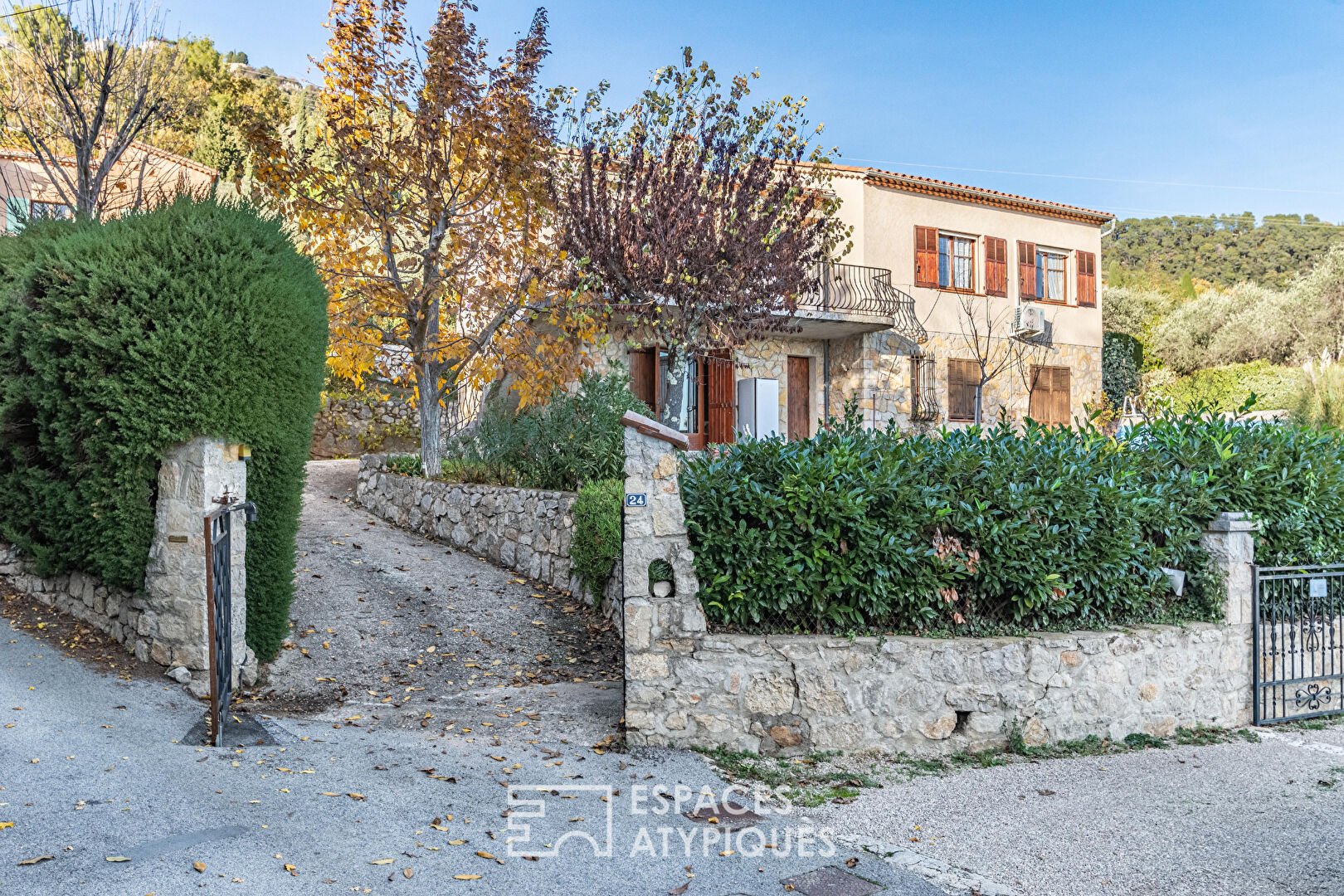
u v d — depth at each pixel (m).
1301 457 8.18
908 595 6.20
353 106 12.37
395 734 5.79
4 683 5.64
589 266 12.61
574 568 9.30
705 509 6.18
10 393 6.79
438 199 12.20
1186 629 6.91
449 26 12.09
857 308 17.27
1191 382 27.31
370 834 4.14
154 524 6.55
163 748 5.01
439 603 9.07
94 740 4.97
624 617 5.91
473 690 7.02
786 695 5.92
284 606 7.16
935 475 6.72
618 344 15.98
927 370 18.62
